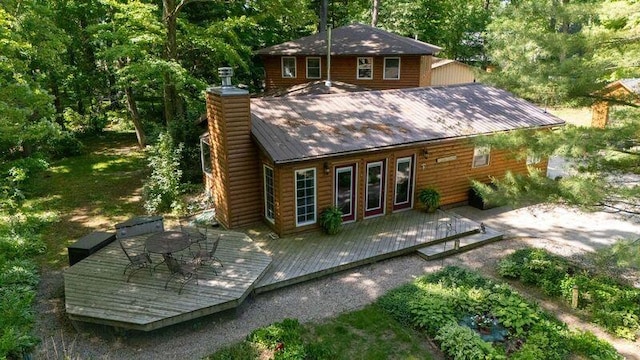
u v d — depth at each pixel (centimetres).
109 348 787
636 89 835
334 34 2375
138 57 1636
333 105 1367
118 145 2270
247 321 859
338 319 862
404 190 1340
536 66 842
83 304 823
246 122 1167
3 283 878
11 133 1009
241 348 763
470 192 1435
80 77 2194
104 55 1580
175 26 1762
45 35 1421
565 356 752
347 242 1145
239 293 866
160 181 1451
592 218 1348
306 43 2323
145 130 2295
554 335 791
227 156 1167
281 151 1108
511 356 746
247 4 1956
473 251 1153
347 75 2278
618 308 872
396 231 1210
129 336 798
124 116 2450
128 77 1691
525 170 1527
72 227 1303
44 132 1071
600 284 946
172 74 1595
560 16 805
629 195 750
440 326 818
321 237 1175
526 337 796
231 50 1689
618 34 790
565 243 1189
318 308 900
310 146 1147
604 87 805
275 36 2578
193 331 830
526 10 839
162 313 797
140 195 1561
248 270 959
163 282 901
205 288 883
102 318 780
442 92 1574
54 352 771
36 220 1266
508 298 892
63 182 1702
